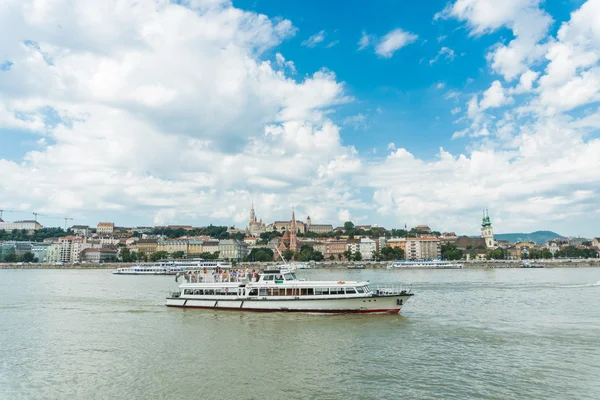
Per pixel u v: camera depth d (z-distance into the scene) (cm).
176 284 16350
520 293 11450
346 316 7569
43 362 4956
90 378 4425
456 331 6384
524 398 3872
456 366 4731
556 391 4022
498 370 4588
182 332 6412
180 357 5112
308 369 4647
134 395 3991
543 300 9838
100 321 7312
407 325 6831
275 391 4041
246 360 4975
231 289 8300
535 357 5031
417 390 4047
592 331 6347
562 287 13238
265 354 5222
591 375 4428
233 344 5700
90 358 5094
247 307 8075
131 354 5250
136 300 10269
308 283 7931
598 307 8638
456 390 4044
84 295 11581
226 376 4444
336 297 7750
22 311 8469
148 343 5772
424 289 12738
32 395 4025
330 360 4969
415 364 4806
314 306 7812
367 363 4847
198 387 4153
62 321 7331
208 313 7994
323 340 5884
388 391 4025
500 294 11219
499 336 6062
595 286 13512
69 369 4703
